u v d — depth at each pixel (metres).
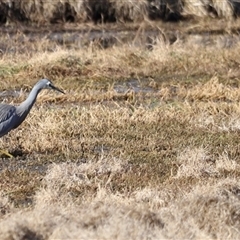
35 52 29.58
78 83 25.16
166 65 27.47
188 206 13.57
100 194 14.70
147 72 26.70
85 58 27.38
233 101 23.11
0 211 14.27
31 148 18.30
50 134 19.33
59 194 15.23
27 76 25.81
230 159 17.64
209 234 12.66
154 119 20.59
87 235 12.12
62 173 16.33
